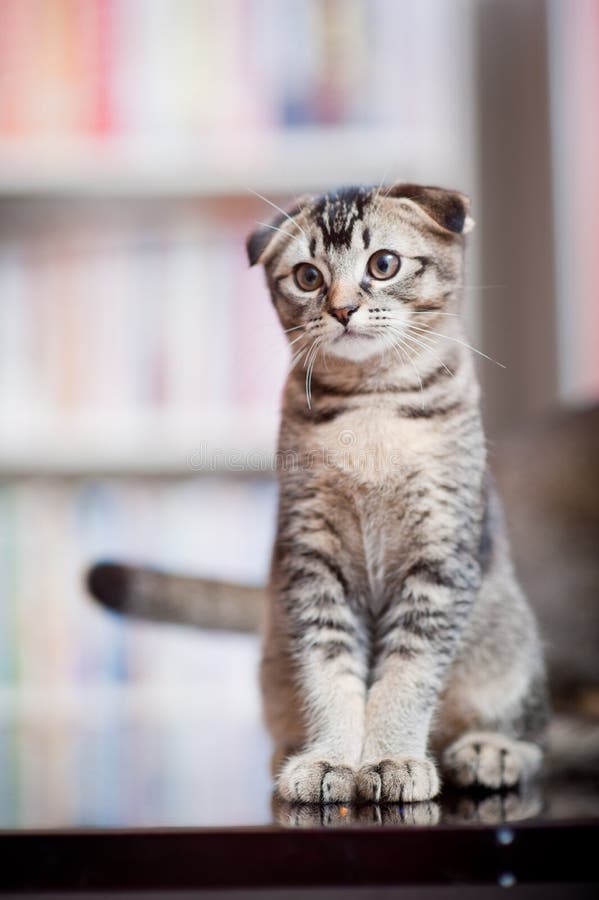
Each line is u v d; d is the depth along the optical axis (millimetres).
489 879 826
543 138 1354
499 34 1394
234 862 833
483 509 933
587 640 1140
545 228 1354
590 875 828
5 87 1347
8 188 1342
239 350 1377
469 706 963
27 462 1369
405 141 1336
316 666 919
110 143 1344
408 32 1347
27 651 1400
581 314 1343
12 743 1107
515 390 1354
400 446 912
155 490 1428
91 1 1351
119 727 1200
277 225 926
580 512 1153
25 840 834
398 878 829
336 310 905
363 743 903
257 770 984
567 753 1004
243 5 1354
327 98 1347
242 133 1345
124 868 833
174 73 1352
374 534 930
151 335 1399
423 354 919
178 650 1412
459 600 920
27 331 1403
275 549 946
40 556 1411
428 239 917
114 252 1412
